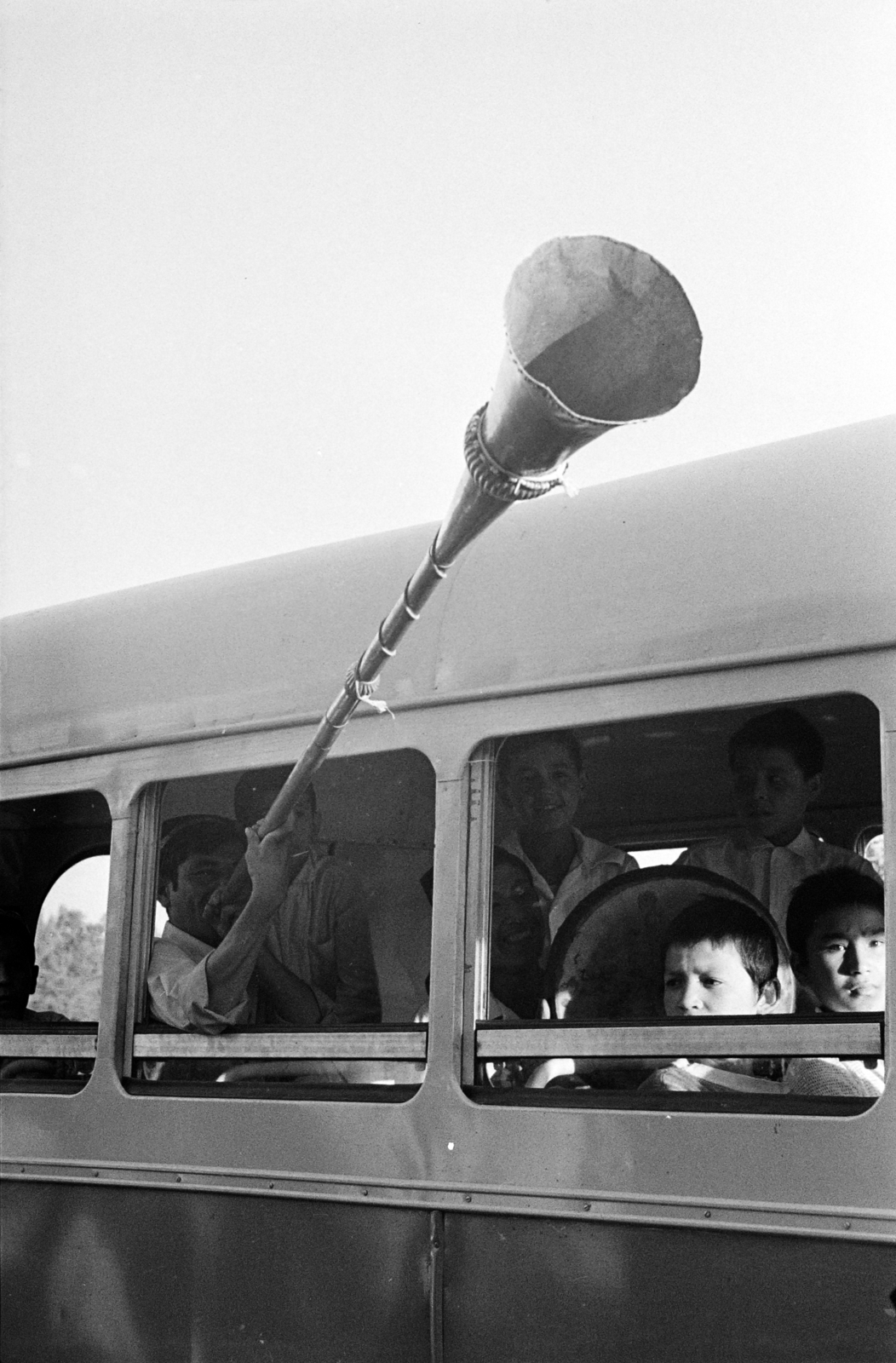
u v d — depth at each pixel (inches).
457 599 147.4
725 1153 122.1
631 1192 126.0
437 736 145.6
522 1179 132.0
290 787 148.0
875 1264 114.3
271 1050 151.5
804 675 126.0
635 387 87.5
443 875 142.2
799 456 132.0
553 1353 128.0
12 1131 168.7
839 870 139.9
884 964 128.2
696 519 135.2
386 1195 139.8
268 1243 146.9
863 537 125.6
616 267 84.3
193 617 170.2
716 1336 120.2
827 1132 117.9
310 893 165.0
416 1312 136.1
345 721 139.9
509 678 142.1
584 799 176.2
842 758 155.9
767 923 137.7
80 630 179.3
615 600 137.6
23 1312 163.5
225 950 153.6
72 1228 161.8
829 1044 119.6
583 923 142.6
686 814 173.2
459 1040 138.3
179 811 181.9
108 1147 160.7
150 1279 154.7
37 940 189.8
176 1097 157.6
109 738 172.6
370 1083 149.1
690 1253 122.4
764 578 129.6
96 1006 183.3
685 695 132.0
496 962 146.5
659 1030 127.3
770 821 142.5
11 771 181.2
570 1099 131.8
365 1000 164.9
